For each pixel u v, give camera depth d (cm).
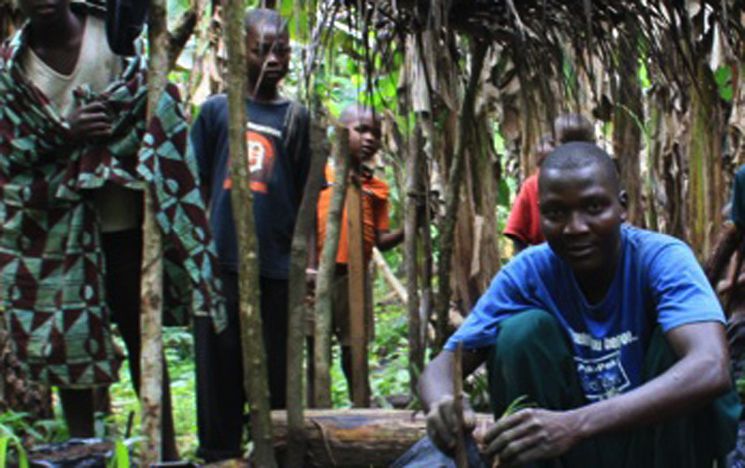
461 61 450
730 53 475
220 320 343
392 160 494
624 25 378
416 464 267
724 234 409
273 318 396
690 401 234
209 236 342
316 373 393
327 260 394
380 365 707
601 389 267
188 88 473
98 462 328
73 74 361
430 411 248
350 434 348
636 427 232
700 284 253
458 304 496
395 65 429
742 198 397
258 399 299
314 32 352
